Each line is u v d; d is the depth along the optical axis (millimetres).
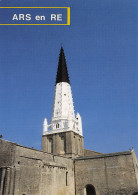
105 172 43938
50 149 56812
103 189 42844
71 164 47438
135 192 39594
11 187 29094
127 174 41531
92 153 63219
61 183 41344
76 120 62438
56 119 60156
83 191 44875
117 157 43844
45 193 35688
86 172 46125
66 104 62656
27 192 31469
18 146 32469
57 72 70250
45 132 59188
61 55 73688
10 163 30797
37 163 35312
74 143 55250
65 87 66000
